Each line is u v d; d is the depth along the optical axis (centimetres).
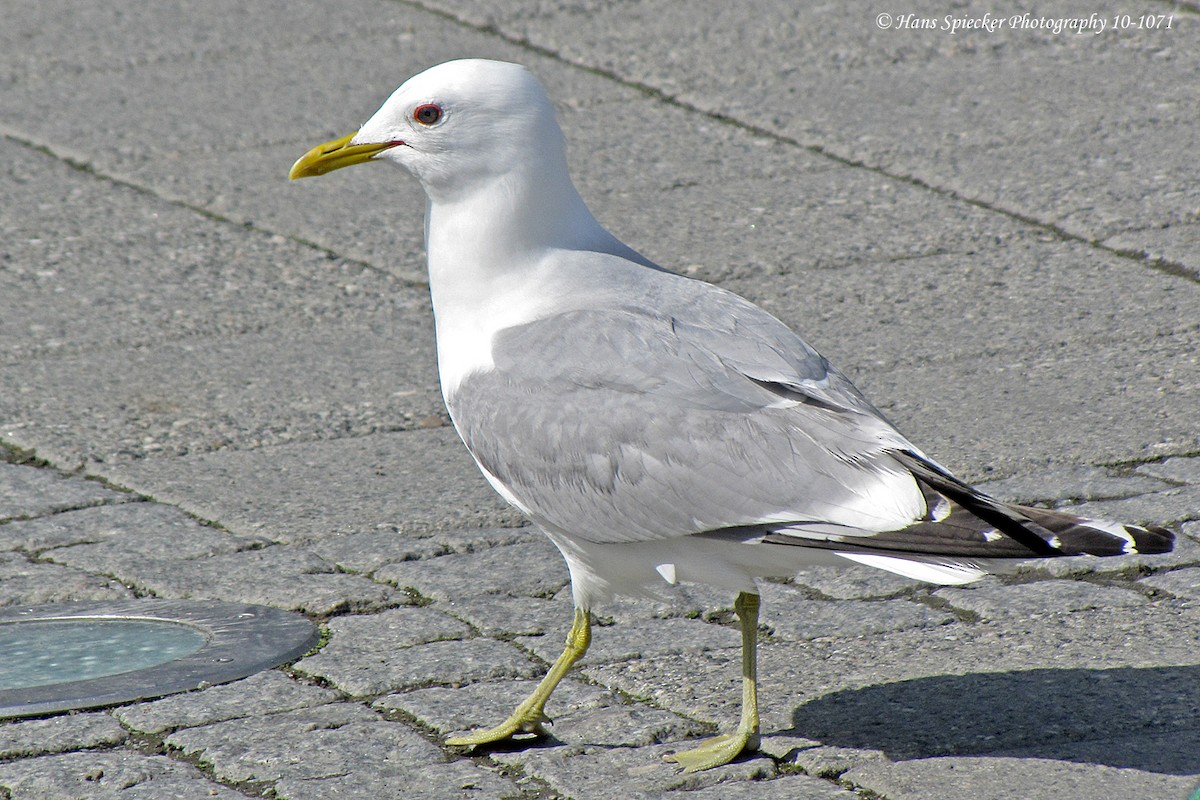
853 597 999
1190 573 994
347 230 1634
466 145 898
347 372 1349
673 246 1565
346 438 1241
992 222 1577
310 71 2002
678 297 878
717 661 928
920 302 1429
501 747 845
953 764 800
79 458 1209
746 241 1570
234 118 1881
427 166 910
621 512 835
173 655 946
